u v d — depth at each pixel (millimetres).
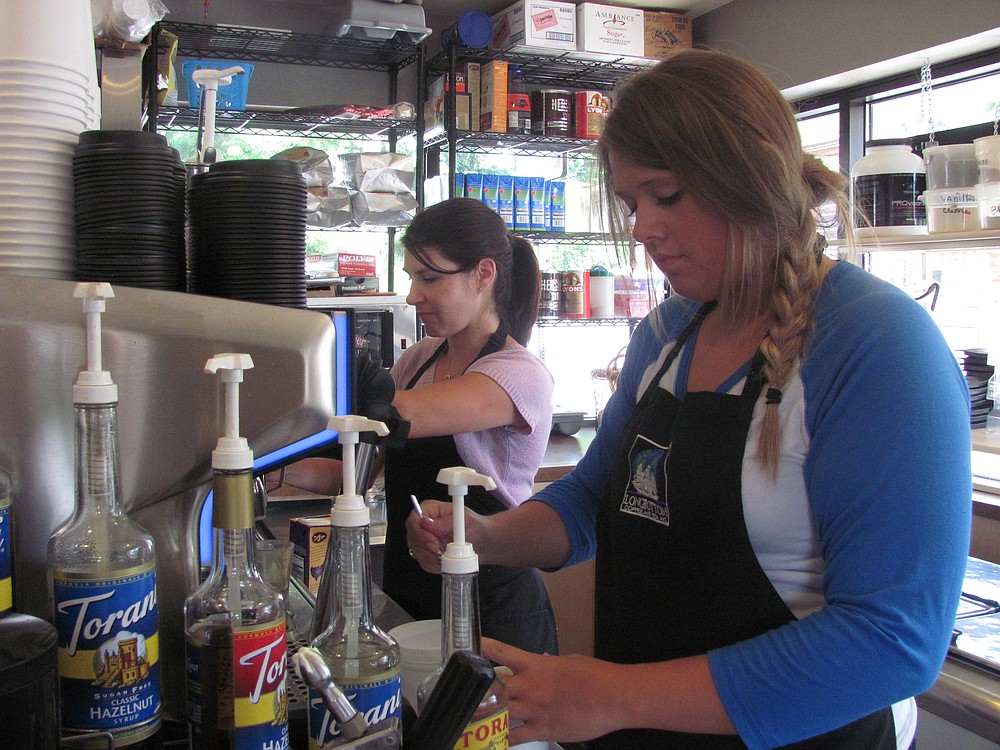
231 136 3467
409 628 890
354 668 601
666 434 1052
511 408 1661
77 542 589
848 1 3281
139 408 708
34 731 492
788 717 784
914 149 3227
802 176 978
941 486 782
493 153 3930
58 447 680
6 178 839
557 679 806
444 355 1954
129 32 1014
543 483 2844
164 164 874
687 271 996
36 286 688
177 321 720
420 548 1098
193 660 611
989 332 3018
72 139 877
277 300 919
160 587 731
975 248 2387
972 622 1411
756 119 899
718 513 962
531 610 1700
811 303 934
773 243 948
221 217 909
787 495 917
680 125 910
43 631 525
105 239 851
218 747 607
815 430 893
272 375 744
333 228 3174
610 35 3625
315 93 3641
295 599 1034
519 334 1948
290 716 672
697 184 914
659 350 1206
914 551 777
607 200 1153
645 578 1045
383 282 3721
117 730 594
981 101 3104
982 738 1224
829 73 3391
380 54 3508
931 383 810
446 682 579
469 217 1739
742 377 1001
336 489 1769
